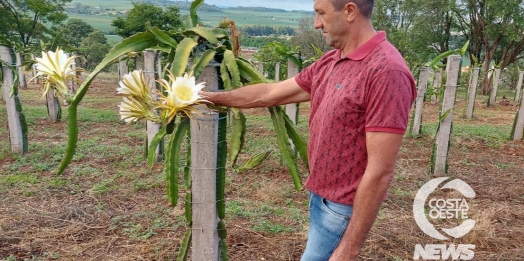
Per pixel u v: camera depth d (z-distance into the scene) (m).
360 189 1.52
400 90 1.43
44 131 6.63
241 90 1.78
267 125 7.68
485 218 3.58
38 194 4.05
